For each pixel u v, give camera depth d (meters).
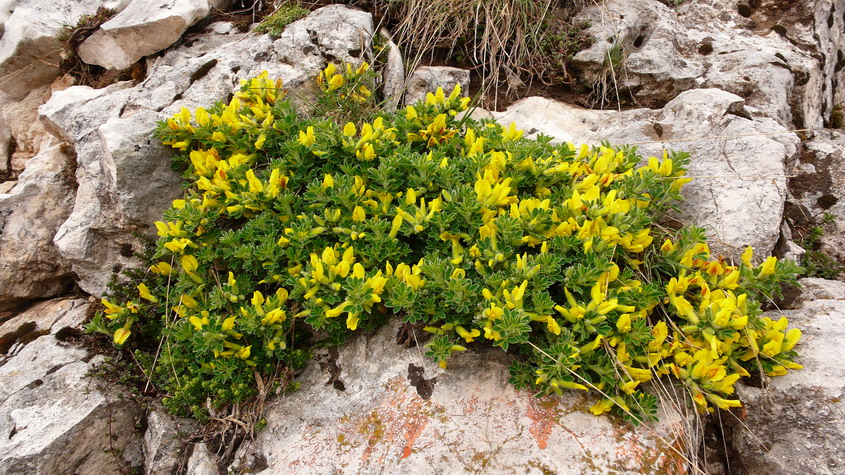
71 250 0.57
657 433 0.40
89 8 0.84
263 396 0.46
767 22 0.75
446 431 0.41
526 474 0.38
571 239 0.44
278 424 0.45
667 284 0.48
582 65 0.71
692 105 0.61
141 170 0.56
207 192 0.52
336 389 0.46
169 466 0.45
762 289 0.47
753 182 0.54
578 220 0.46
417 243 0.50
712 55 0.71
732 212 0.53
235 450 0.44
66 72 0.79
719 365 0.42
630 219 0.47
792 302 0.52
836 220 0.60
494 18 0.71
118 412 0.47
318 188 0.48
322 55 0.65
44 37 0.76
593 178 0.50
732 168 0.56
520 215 0.46
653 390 0.44
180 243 0.49
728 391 0.42
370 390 0.45
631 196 0.50
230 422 0.46
